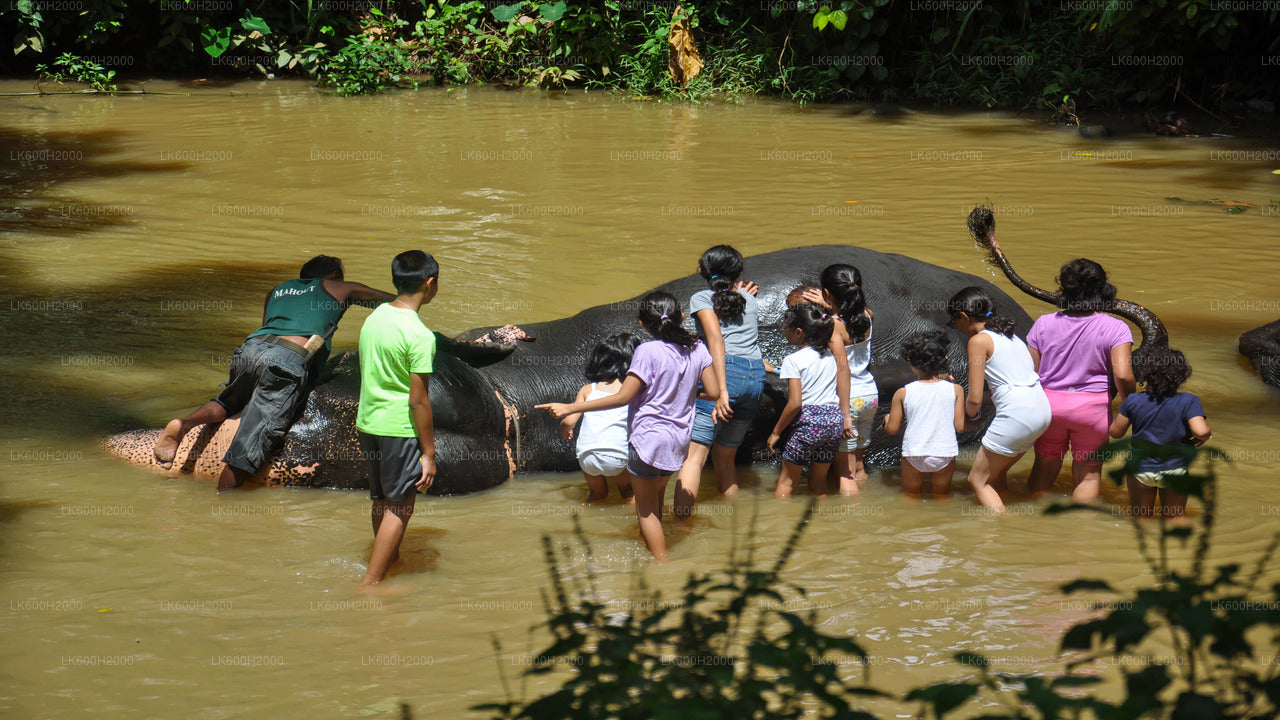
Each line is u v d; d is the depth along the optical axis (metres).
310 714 3.78
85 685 3.96
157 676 4.04
